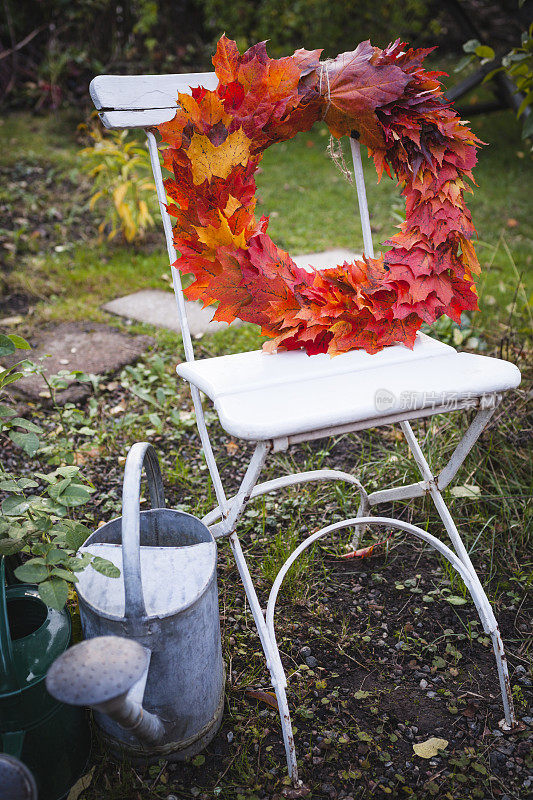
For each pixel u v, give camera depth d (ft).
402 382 4.99
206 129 5.26
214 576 4.90
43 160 17.71
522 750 5.43
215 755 5.31
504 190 18.30
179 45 24.50
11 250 13.70
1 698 4.37
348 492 8.16
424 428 9.09
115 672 3.60
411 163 5.51
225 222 5.19
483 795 5.10
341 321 5.41
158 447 8.90
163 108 5.51
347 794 5.10
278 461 8.70
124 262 13.97
